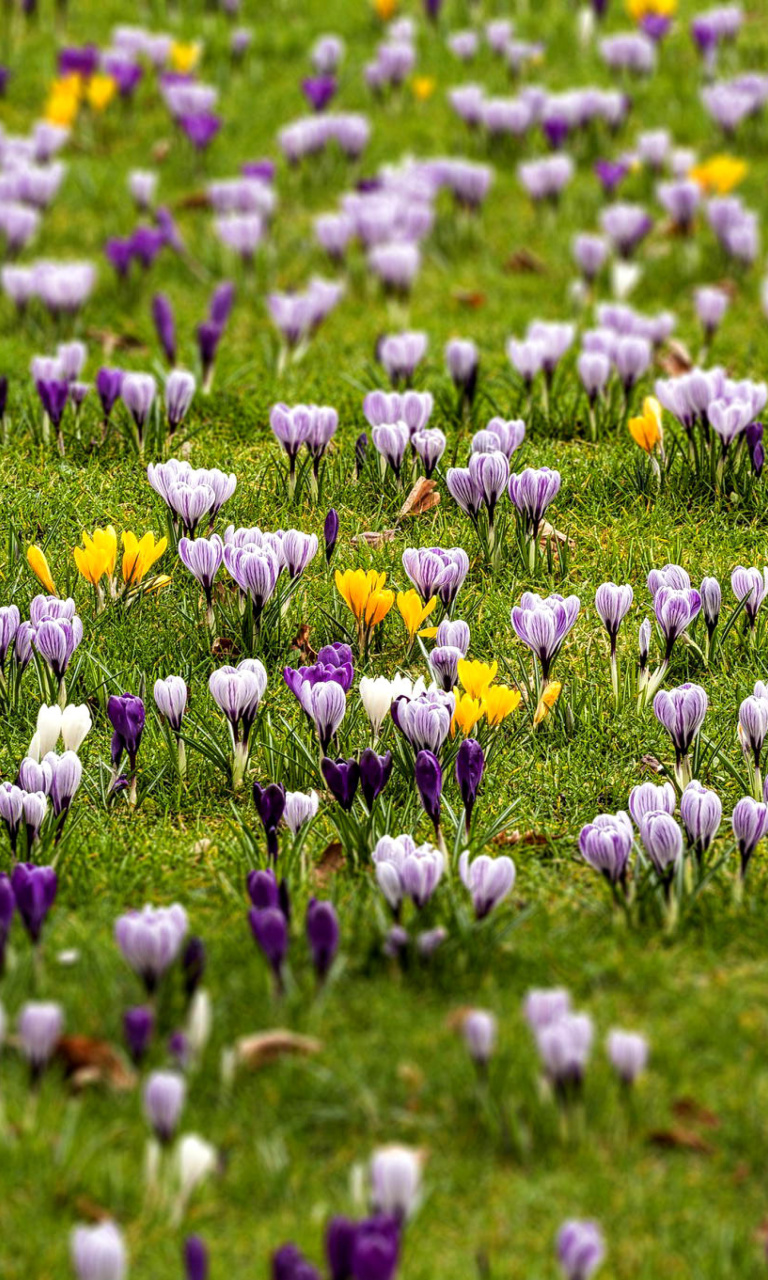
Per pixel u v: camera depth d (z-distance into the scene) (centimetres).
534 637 805
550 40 2189
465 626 810
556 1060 524
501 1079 568
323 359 1333
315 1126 561
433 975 633
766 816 665
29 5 2167
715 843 752
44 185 1638
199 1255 453
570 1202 529
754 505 1034
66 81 1845
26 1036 532
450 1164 544
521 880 723
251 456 1116
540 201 1702
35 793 704
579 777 804
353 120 1775
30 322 1404
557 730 838
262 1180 533
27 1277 499
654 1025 609
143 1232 516
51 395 1079
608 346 1171
